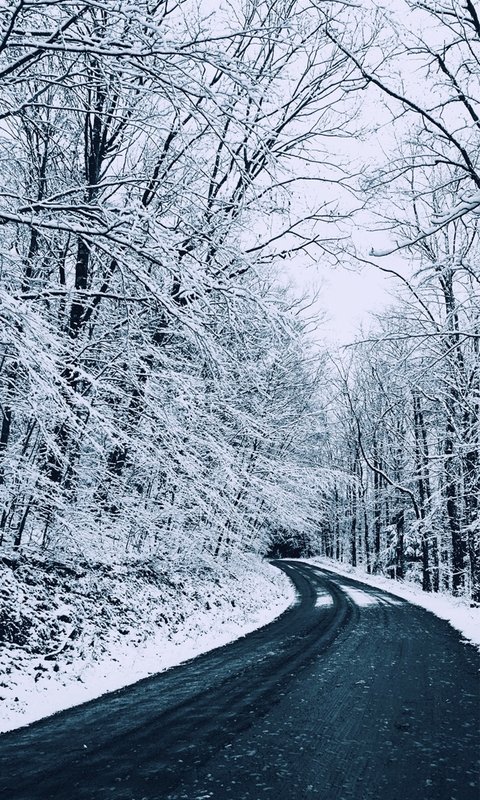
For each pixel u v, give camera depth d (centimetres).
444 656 945
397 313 1298
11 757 475
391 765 460
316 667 855
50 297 723
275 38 596
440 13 755
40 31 518
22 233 895
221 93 580
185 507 1348
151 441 1017
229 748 500
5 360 759
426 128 804
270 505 1911
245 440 1725
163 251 657
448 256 839
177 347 1115
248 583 2005
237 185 923
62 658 764
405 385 1138
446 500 2023
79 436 844
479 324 918
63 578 983
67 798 394
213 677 790
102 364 950
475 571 1848
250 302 768
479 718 595
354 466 3841
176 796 398
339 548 5488
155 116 636
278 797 397
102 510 1045
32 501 910
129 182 710
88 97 884
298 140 987
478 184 793
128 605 1059
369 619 1414
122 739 523
